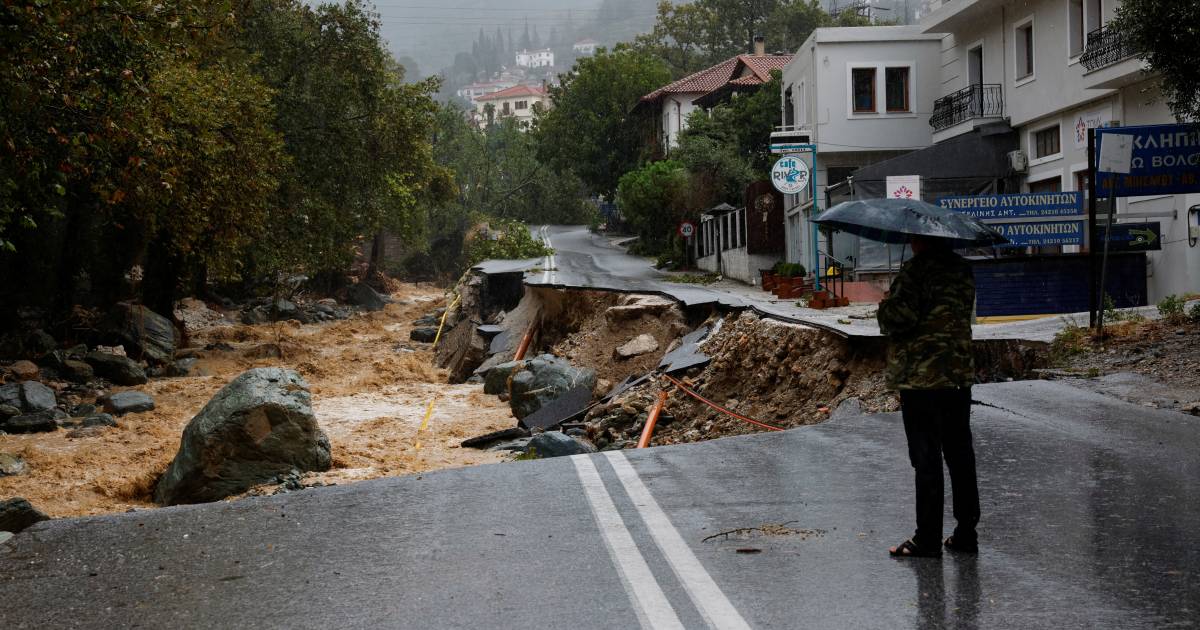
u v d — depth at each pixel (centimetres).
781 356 1557
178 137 2186
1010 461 773
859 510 659
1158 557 527
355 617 477
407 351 3478
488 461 1437
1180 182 1310
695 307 2139
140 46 1753
